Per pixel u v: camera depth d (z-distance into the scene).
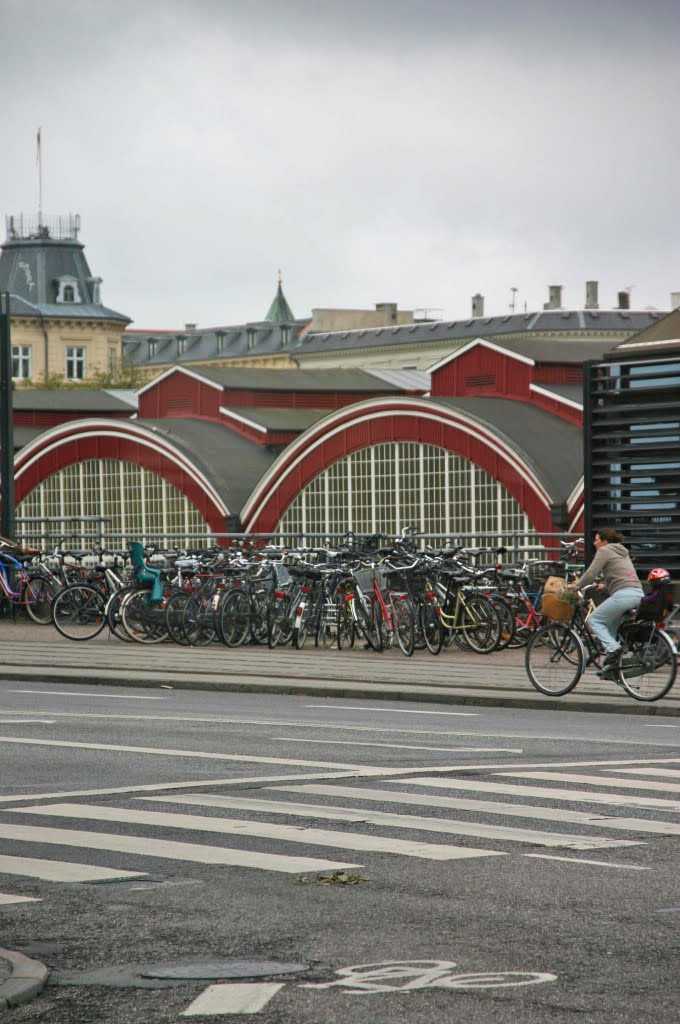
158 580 27.25
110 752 14.82
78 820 11.26
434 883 9.23
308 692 20.89
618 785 12.72
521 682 21.19
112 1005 7.04
